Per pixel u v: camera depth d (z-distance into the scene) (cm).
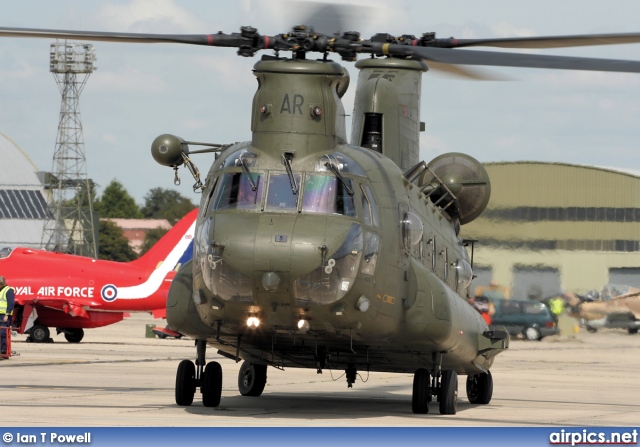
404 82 4069
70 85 19275
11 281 8088
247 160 3139
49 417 3005
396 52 3034
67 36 2923
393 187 3334
